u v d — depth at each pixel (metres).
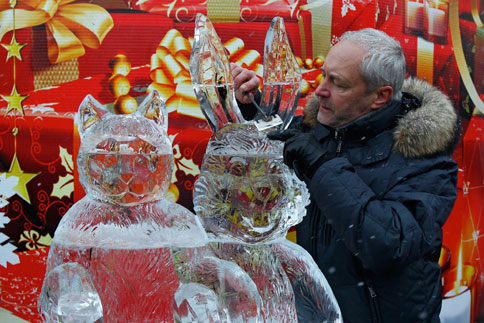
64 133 2.65
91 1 2.61
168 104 2.62
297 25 2.66
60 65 2.64
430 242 1.47
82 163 0.96
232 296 0.96
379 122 1.59
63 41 2.63
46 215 2.67
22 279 2.67
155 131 0.98
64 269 0.94
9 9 2.65
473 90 3.14
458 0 3.03
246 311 0.96
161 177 0.97
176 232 0.97
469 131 3.11
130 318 0.95
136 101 2.62
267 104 1.14
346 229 1.40
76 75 2.64
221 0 2.61
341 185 1.39
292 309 1.07
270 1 2.65
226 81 1.07
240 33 2.61
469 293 3.07
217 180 1.03
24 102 2.67
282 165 1.07
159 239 0.96
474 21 3.14
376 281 1.50
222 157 1.04
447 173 1.58
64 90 2.64
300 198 1.08
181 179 2.61
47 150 2.66
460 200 3.04
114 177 0.94
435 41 2.94
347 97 1.58
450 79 3.02
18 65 2.66
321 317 1.07
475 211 3.13
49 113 2.66
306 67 2.67
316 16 2.67
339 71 1.58
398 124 1.60
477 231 3.13
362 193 1.40
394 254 1.40
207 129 2.64
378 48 1.57
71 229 0.96
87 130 0.98
